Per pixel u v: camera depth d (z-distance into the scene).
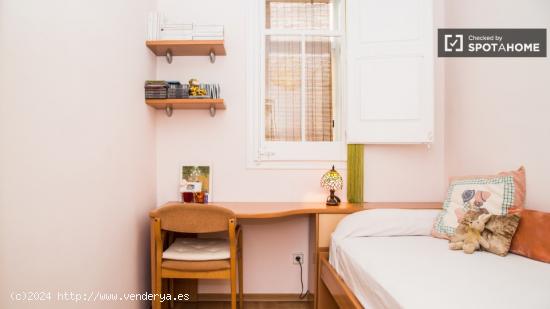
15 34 0.97
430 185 2.51
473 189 1.76
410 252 1.51
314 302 2.15
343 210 2.12
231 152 2.45
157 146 2.41
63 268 1.20
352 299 1.44
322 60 2.53
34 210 1.05
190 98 2.14
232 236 1.74
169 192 2.41
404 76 2.28
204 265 1.75
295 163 2.48
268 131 2.52
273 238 2.47
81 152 1.32
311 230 2.43
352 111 2.34
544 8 1.62
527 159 1.70
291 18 2.55
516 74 1.78
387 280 1.18
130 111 1.87
